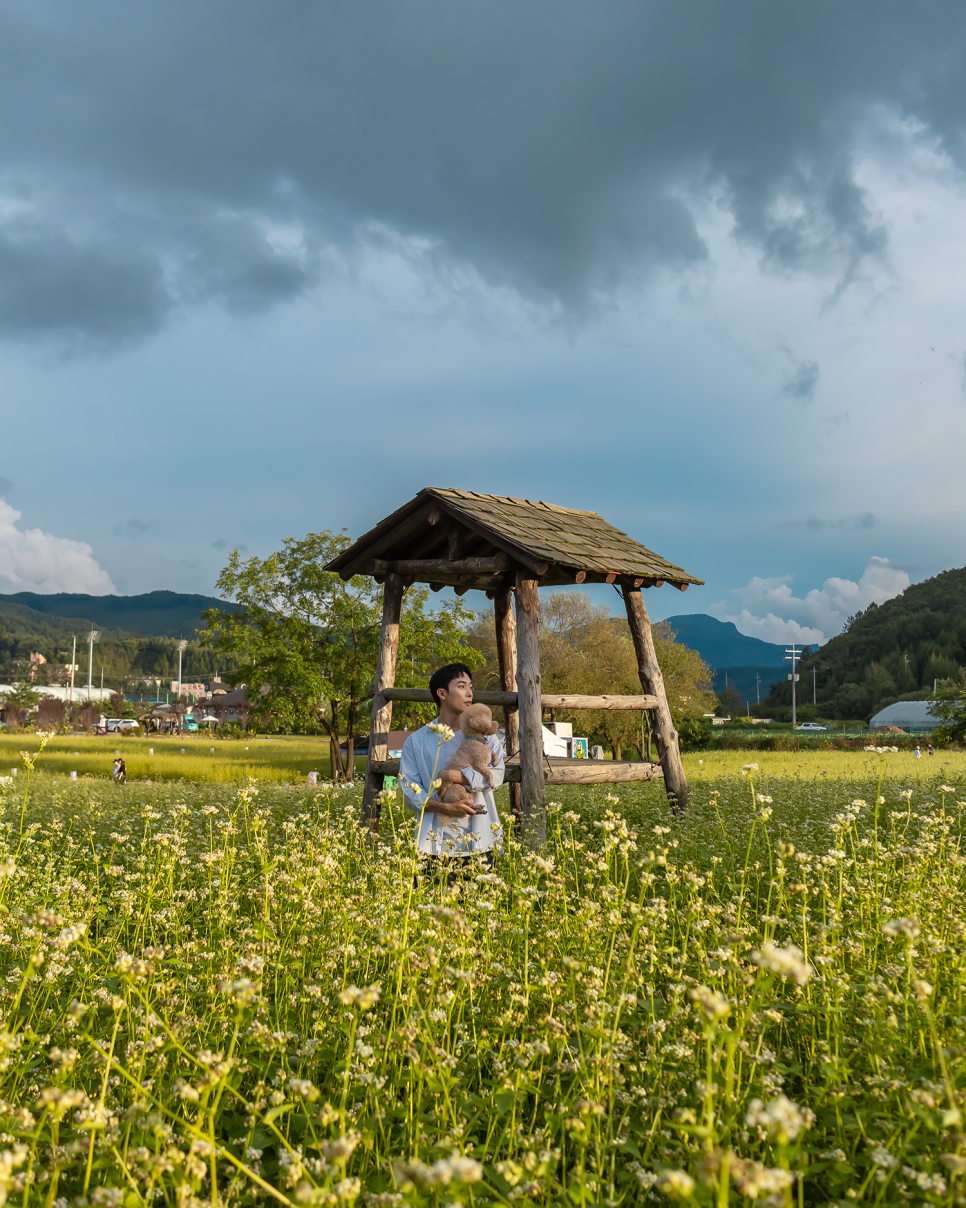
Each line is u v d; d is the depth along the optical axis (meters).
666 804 8.47
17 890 4.62
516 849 5.18
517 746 9.80
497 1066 2.55
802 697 164.75
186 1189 1.74
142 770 29.28
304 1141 2.20
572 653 45.97
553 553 7.68
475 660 24.78
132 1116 1.92
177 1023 2.81
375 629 23.97
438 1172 1.41
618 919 3.23
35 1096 2.52
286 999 3.15
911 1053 2.53
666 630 52.59
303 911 3.90
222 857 4.67
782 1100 1.49
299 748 52.75
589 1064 2.35
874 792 8.38
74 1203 1.84
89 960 3.66
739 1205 1.81
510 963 3.42
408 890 3.00
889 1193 2.07
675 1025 2.81
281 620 24.47
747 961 3.07
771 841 6.05
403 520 8.61
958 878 4.28
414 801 4.99
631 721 45.78
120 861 6.55
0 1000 2.98
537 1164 1.91
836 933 3.56
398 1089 2.62
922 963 2.99
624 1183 2.21
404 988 2.89
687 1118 1.73
